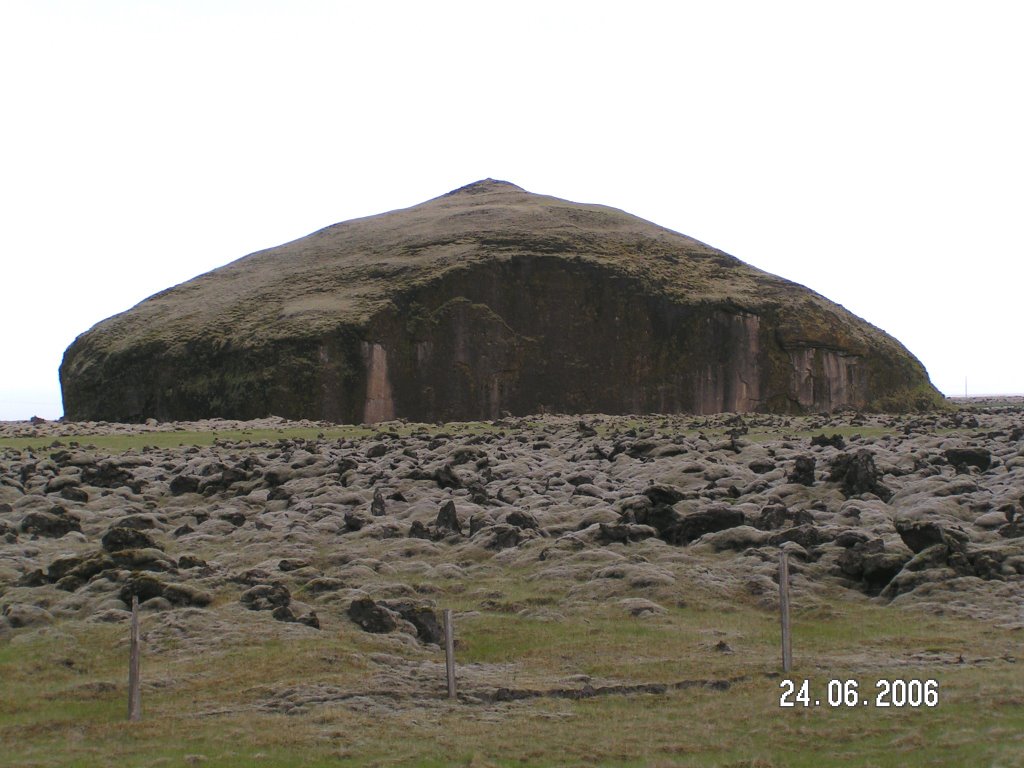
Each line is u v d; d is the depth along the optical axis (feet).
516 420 343.05
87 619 105.19
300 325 393.70
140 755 74.84
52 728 80.28
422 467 202.39
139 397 415.85
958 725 77.36
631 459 207.51
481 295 409.28
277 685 87.56
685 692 86.94
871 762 72.02
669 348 414.21
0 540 142.61
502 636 105.19
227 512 167.63
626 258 439.22
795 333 418.92
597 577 122.52
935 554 121.29
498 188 579.48
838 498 162.50
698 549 136.77
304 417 375.25
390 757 73.97
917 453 201.98
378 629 104.88
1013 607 110.63
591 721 80.74
